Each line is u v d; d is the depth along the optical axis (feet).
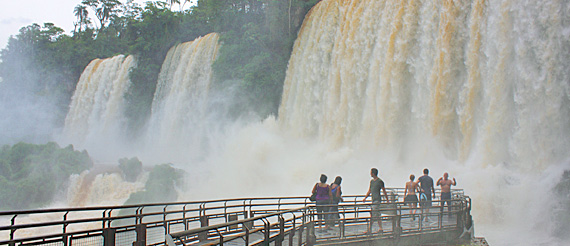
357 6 125.49
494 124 82.64
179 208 100.07
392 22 108.99
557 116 74.84
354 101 121.39
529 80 78.69
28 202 120.67
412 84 104.73
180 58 217.56
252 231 33.96
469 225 56.03
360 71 119.14
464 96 88.99
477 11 87.51
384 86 109.19
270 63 167.43
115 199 125.39
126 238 45.91
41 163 132.16
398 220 47.93
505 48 82.33
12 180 129.39
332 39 135.64
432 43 98.32
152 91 241.35
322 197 49.55
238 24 195.31
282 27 172.55
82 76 273.13
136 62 246.47
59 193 126.72
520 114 79.51
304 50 148.97
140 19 273.95
